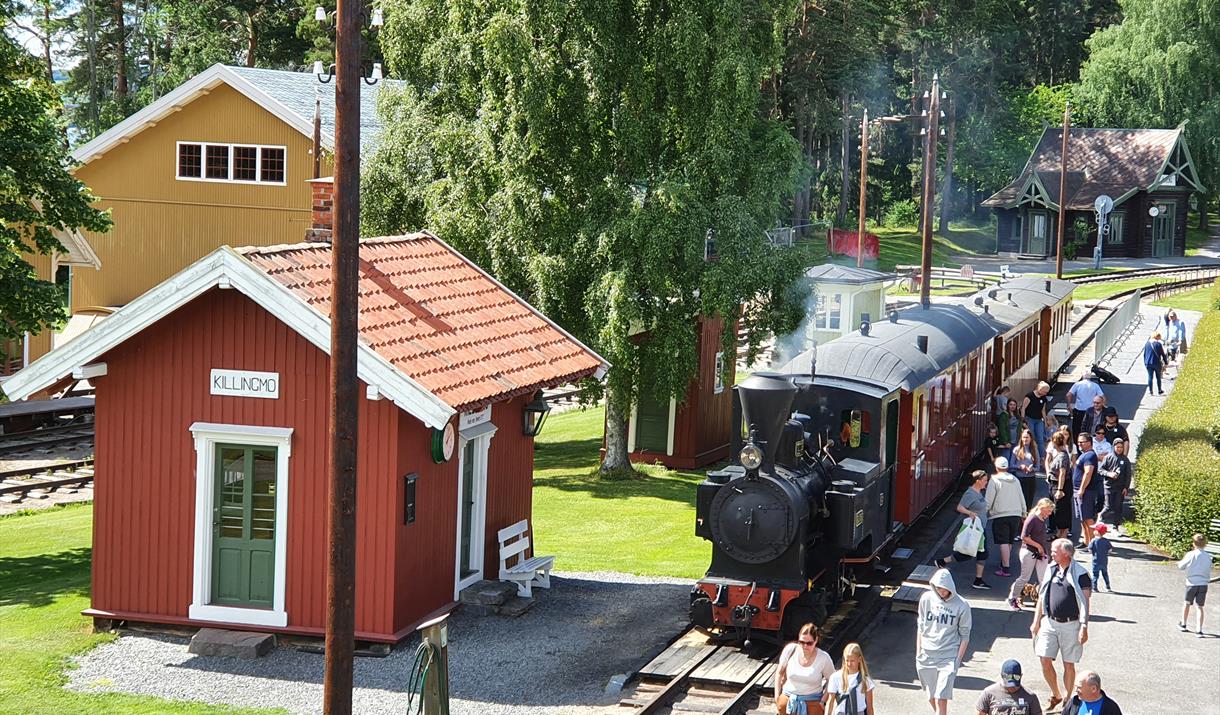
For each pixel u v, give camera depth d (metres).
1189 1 82.31
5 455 32.66
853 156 89.81
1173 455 23.39
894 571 21.30
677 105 27.50
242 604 17.11
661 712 14.70
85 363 16.77
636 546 23.14
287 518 16.80
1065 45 99.25
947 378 23.45
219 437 16.92
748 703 15.10
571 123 27.67
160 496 17.19
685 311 27.91
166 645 16.81
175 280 16.42
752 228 27.20
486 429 18.72
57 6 69.44
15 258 23.73
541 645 17.16
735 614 16.47
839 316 39.94
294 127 43.00
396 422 16.36
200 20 73.12
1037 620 15.16
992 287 39.84
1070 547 14.97
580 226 27.80
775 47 28.58
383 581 16.48
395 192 30.34
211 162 44.03
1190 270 70.06
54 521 26.48
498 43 26.36
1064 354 41.66
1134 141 78.94
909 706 15.08
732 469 17.14
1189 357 38.00
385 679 15.56
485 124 27.62
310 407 16.69
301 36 72.62
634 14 27.33
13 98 24.23
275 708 14.55
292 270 17.30
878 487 18.73
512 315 20.30
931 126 35.72
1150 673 16.22
